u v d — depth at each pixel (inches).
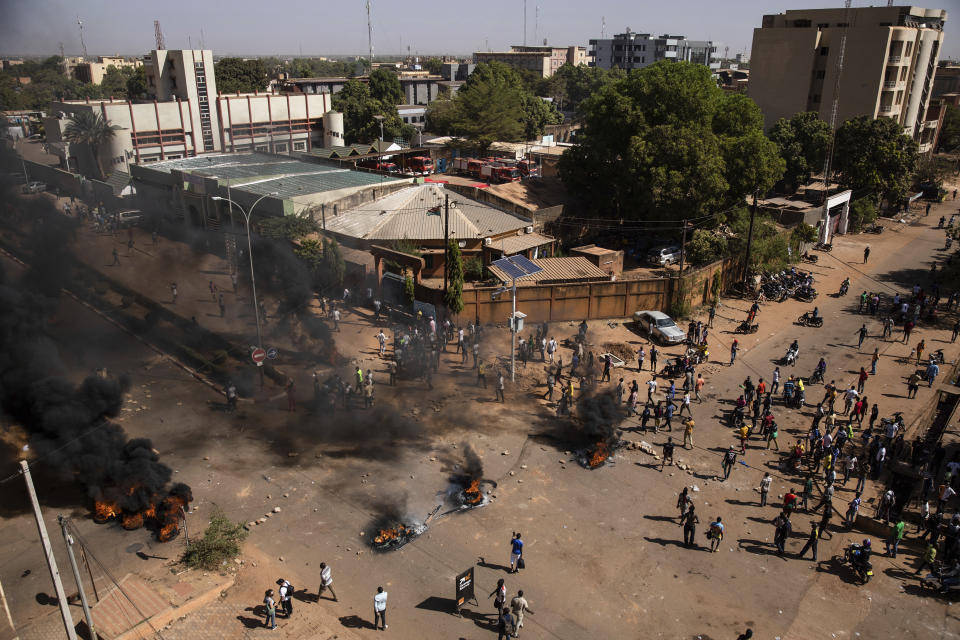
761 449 1086.4
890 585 795.4
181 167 2568.9
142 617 705.0
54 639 682.8
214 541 816.9
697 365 1402.6
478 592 769.6
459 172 3038.9
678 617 739.4
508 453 1052.5
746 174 2018.9
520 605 698.2
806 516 925.2
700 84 2116.1
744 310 1736.0
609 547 847.7
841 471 1026.7
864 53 2918.3
